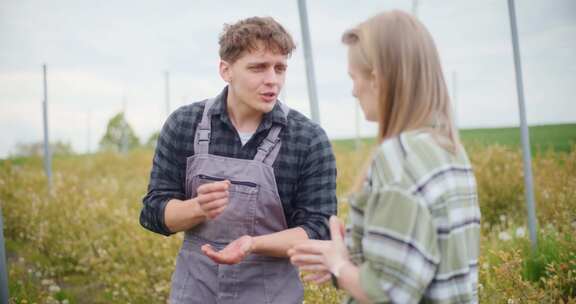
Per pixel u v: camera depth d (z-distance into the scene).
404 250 1.00
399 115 1.13
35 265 4.33
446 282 1.06
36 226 4.85
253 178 1.78
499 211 4.51
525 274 2.80
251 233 1.80
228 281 1.79
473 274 1.15
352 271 1.10
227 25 1.84
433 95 1.13
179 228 1.78
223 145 1.84
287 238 1.69
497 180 4.80
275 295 1.81
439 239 1.05
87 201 5.30
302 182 1.84
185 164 1.89
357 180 1.16
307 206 1.82
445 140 1.12
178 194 1.91
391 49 1.12
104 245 4.29
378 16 1.18
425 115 1.12
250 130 1.85
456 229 1.07
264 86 1.72
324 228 1.78
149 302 3.46
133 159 9.98
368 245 1.05
